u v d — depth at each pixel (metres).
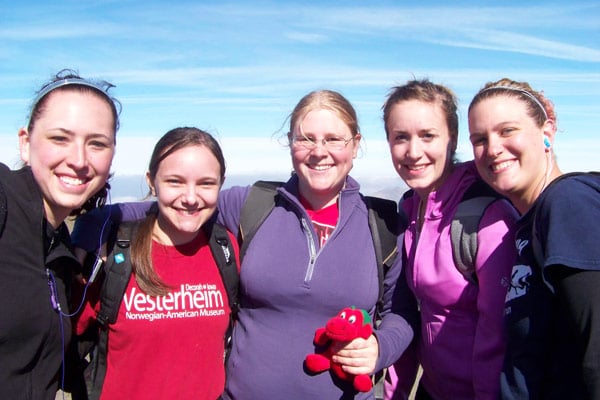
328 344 1.22
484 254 1.17
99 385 1.13
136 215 1.26
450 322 1.25
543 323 0.98
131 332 1.13
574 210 0.89
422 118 1.28
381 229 1.31
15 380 0.96
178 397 1.16
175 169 1.17
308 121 1.26
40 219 0.99
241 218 1.32
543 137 1.08
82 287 1.14
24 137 1.04
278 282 1.24
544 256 0.92
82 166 1.00
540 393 0.98
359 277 1.26
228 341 1.31
